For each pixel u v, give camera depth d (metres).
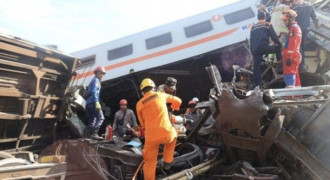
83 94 6.90
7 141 5.15
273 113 4.10
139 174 4.34
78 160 5.25
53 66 5.68
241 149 4.26
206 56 10.08
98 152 5.02
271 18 6.67
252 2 9.87
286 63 5.27
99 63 10.97
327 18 6.82
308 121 4.07
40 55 5.26
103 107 10.77
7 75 4.92
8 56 4.86
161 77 10.62
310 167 3.80
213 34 9.81
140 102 4.14
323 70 6.64
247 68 8.22
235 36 9.58
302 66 6.09
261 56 5.93
